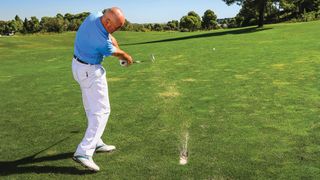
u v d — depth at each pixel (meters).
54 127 7.17
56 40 49.69
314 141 5.86
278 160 5.29
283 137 6.07
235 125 6.71
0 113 8.37
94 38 5.09
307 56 14.05
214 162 5.31
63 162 5.58
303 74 10.73
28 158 5.76
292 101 8.02
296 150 5.57
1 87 11.70
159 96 9.10
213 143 5.96
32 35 57.38
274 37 24.34
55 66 16.84
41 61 19.75
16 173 5.27
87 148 5.24
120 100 8.89
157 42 30.41
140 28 65.94
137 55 18.67
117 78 11.91
